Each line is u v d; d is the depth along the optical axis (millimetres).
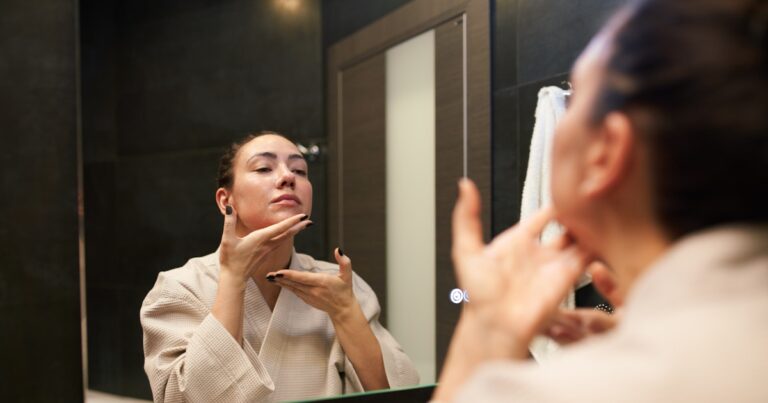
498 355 336
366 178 1144
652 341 279
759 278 278
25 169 897
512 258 364
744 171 280
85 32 945
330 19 1129
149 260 962
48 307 901
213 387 818
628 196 314
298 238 1090
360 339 949
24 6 902
